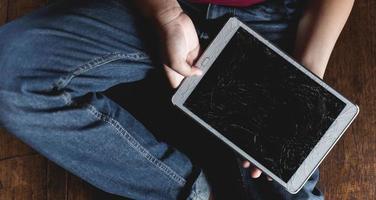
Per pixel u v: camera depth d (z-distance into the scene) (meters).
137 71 1.06
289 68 0.99
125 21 1.02
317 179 1.16
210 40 1.07
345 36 1.35
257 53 0.99
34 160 1.27
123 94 1.28
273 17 1.08
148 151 1.05
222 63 0.99
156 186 1.10
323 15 1.05
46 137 0.98
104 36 0.99
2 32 0.98
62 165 1.04
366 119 1.29
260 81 1.00
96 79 1.00
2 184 1.26
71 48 0.96
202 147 1.26
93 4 1.01
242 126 1.00
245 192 1.18
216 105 1.00
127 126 1.02
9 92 0.93
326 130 0.99
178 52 0.96
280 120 1.00
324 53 1.04
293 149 1.00
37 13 1.01
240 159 1.18
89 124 0.98
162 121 1.27
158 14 0.98
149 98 1.28
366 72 1.32
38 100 0.94
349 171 1.26
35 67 0.94
